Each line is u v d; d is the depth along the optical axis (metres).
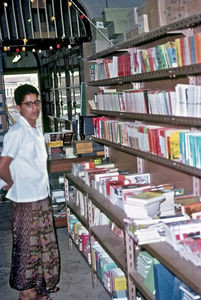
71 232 4.99
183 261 2.41
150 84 3.92
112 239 3.71
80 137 6.09
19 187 3.45
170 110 2.94
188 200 2.97
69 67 7.57
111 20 4.75
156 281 2.62
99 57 4.77
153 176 3.93
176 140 2.90
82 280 4.18
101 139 4.59
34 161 3.47
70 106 7.75
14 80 10.28
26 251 3.53
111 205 3.57
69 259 4.74
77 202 4.82
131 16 3.94
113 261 3.68
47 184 3.61
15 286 3.59
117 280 3.39
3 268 4.57
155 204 2.93
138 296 3.20
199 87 2.54
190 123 2.65
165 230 2.68
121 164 4.83
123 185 3.59
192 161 2.66
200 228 2.56
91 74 4.95
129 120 4.40
